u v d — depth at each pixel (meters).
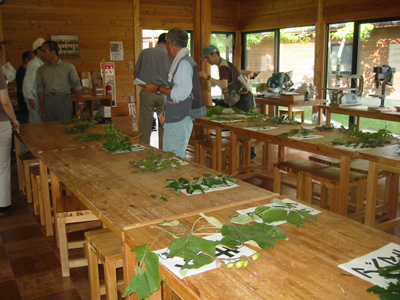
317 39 7.74
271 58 9.05
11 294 2.68
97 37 8.27
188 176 2.34
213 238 1.51
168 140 3.48
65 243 2.84
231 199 1.94
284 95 6.64
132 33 8.62
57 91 5.40
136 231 1.59
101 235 2.32
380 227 3.51
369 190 3.10
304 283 1.21
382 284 1.20
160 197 1.97
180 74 3.16
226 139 5.38
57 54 5.34
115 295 2.13
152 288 1.26
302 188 3.65
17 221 3.94
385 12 6.53
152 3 8.72
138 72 5.23
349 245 1.45
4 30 7.42
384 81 5.52
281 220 1.61
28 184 4.36
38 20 7.67
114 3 8.33
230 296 1.15
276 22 8.66
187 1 9.11
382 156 2.87
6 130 3.91
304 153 6.57
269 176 5.16
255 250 1.42
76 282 2.82
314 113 6.79
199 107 3.41
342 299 1.13
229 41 9.81
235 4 9.59
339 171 3.58
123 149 3.06
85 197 2.00
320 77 7.80
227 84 5.30
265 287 1.19
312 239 1.50
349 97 6.17
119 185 2.19
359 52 7.16
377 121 7.11
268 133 3.82
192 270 1.29
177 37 3.17
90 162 2.74
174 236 1.53
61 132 4.00
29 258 3.18
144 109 5.25
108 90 7.74
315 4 7.72
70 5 7.90
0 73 3.73
